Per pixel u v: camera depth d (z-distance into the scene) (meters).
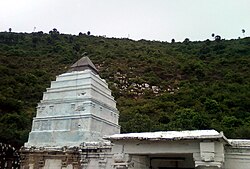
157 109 57.06
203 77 77.69
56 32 122.00
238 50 95.19
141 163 14.05
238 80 69.56
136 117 47.31
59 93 21.89
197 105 56.62
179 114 48.66
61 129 20.12
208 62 88.56
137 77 78.62
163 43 125.94
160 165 14.58
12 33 112.19
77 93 21.17
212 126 41.81
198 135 11.18
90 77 21.52
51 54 89.81
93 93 21.22
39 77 67.75
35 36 111.62
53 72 73.69
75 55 91.94
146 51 103.50
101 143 17.53
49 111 21.36
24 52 85.12
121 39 126.75
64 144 19.11
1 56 75.69
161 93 70.50
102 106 21.81
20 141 35.53
